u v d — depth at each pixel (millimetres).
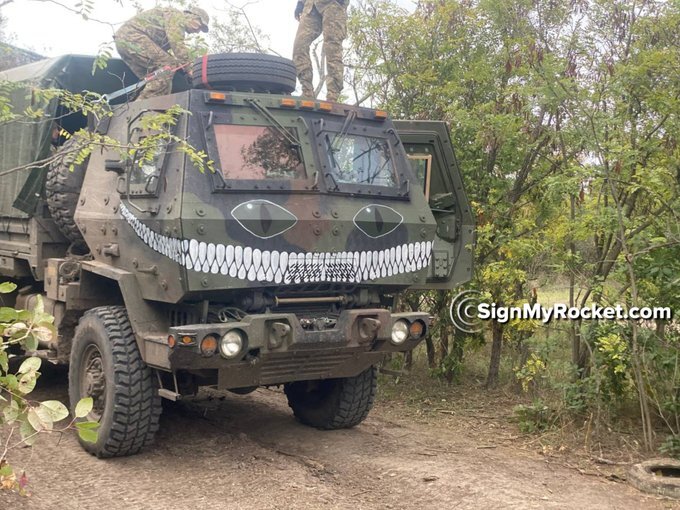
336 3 7867
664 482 5270
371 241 5930
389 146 6344
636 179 6812
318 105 6078
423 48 8953
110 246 6129
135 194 5777
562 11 8031
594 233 6844
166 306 5918
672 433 6348
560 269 6926
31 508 4758
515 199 8352
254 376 5699
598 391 6398
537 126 7848
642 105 7047
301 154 5848
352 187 5945
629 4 7391
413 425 7180
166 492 5172
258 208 5469
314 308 5977
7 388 3820
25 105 7371
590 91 7297
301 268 5617
